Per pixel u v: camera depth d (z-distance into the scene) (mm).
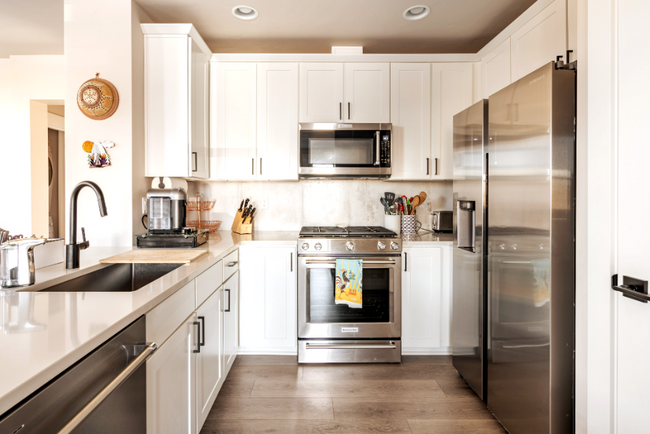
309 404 2035
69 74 2246
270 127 2852
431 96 2883
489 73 2691
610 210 1185
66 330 811
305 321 2561
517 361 1629
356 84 2854
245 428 1810
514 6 2385
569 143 1378
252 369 2457
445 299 2670
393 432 1796
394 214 2996
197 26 2631
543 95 1410
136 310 976
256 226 3219
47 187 3482
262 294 2631
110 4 2240
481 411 1979
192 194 3164
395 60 2859
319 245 2553
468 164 2129
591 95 1254
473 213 2068
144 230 2424
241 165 2854
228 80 2838
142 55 2387
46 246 1516
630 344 1125
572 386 1412
